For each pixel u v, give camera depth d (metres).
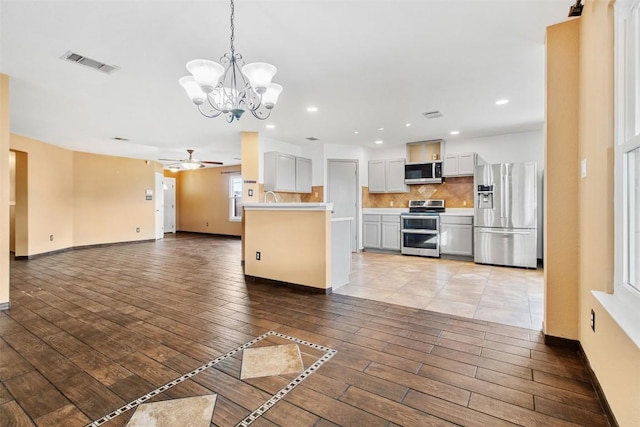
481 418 1.53
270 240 4.05
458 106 4.17
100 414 1.57
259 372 1.96
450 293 3.64
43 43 2.51
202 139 6.04
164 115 4.45
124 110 4.21
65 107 4.06
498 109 4.29
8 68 2.96
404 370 1.97
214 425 1.49
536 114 4.53
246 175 5.53
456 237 5.88
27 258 5.83
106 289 3.87
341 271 3.97
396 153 7.07
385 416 1.55
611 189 1.63
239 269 5.06
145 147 6.82
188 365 2.04
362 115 4.55
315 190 6.86
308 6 2.08
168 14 2.14
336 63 2.92
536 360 2.08
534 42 2.56
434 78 3.27
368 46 2.62
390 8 2.11
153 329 2.63
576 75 2.21
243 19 2.22
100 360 2.11
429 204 6.48
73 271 4.90
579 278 2.18
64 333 2.55
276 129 5.37
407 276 4.50
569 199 2.24
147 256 6.34
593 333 1.82
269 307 3.17
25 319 2.86
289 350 2.24
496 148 5.93
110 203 7.83
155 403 1.65
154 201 8.88
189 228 11.30
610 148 1.62
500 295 3.56
